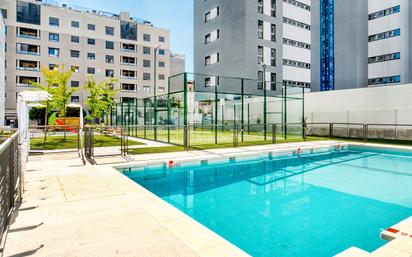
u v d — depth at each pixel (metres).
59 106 20.92
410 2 32.25
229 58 34.50
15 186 4.48
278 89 35.09
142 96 58.69
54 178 6.38
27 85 46.25
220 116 26.80
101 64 53.88
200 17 39.78
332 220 5.02
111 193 5.14
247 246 4.00
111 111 30.23
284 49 36.47
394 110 17.78
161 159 9.26
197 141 16.53
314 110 22.80
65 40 50.12
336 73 36.88
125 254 2.84
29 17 46.97
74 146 13.30
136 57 58.09
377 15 35.22
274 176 8.54
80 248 2.97
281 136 19.36
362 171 9.29
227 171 9.13
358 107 19.80
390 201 6.16
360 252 2.96
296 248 3.95
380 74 34.78
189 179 8.11
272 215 5.30
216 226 4.79
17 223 3.66
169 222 3.72
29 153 10.73
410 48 32.19
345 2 36.00
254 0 33.09
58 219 3.82
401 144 14.57
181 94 24.09
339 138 18.88
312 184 7.62
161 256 2.80
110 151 11.35
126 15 57.78
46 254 2.84
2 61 31.95
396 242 3.17
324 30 38.28
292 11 37.22
